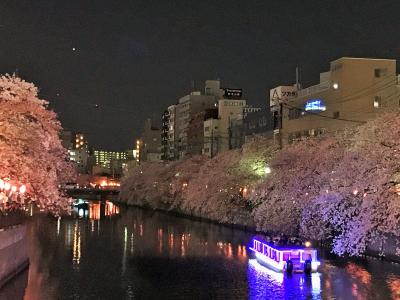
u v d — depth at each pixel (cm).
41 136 3225
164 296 2823
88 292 2870
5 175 2811
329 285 3044
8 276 2912
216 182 6531
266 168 5800
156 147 19300
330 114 6531
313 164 4247
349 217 3300
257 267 3684
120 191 12744
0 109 2992
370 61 6353
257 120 9269
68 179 4619
